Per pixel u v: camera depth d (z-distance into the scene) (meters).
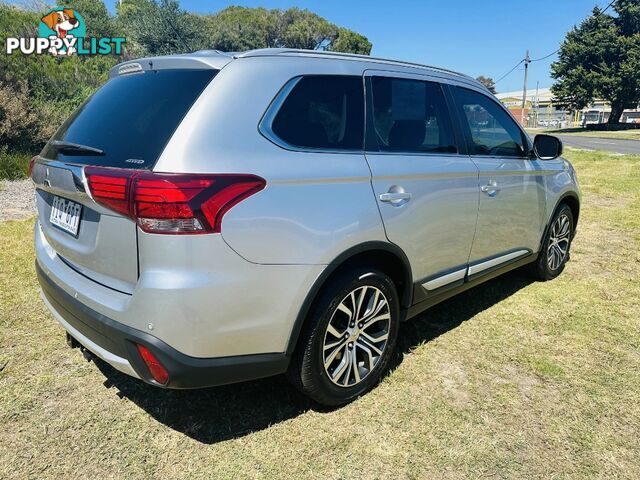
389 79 2.65
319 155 2.19
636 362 2.92
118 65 2.56
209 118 1.92
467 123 3.11
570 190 4.23
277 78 2.16
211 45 28.95
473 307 3.71
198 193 1.79
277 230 1.98
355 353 2.46
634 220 6.32
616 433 2.31
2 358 2.79
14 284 3.79
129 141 2.00
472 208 3.03
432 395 2.58
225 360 1.96
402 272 2.62
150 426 2.29
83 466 2.04
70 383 2.60
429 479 2.02
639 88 43.44
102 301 2.00
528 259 3.92
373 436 2.26
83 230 2.17
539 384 2.69
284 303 2.05
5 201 6.65
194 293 1.82
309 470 2.05
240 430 2.29
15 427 2.25
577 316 3.54
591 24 45.62
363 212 2.28
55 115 10.45
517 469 2.08
